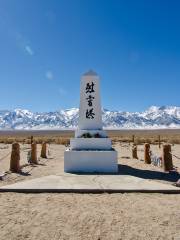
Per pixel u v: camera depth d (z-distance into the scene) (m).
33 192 10.33
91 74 16.56
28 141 48.00
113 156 15.02
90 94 16.50
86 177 13.02
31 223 7.11
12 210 8.14
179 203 8.96
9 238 6.23
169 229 6.76
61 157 23.80
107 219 7.40
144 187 10.75
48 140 51.16
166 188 10.57
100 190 10.40
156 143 44.25
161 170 15.88
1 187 10.54
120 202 9.05
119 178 12.77
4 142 47.06
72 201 9.14
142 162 19.75
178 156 24.41
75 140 15.86
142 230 6.69
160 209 8.28
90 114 16.45
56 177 12.93
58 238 6.25
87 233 6.52
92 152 15.04
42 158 22.69
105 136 16.20
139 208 8.38
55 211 8.06
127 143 45.03
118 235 6.41
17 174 14.25
